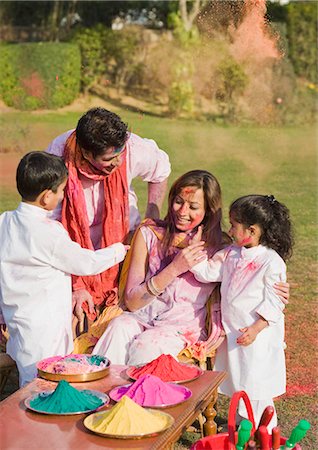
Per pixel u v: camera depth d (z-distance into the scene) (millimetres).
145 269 4277
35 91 18500
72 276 4316
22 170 3848
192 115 18328
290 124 17531
